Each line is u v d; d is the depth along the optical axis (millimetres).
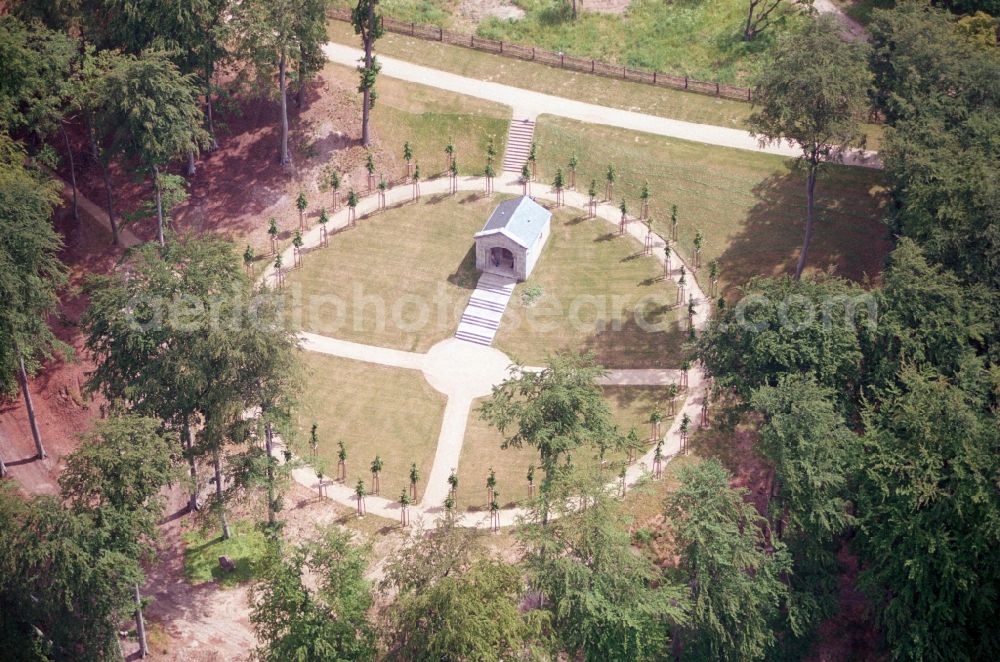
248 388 94688
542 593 91562
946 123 114562
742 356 99125
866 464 92750
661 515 102500
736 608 87750
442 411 111500
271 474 95375
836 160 120750
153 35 123000
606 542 87250
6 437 111500
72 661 89562
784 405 92938
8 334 99500
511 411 93875
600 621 86812
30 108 118438
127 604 86250
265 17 124500
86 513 83875
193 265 97688
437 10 159250
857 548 97875
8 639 87938
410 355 116812
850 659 97562
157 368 94000
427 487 105125
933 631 89438
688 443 108000
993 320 98750
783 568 91375
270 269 124875
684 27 153000
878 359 100125
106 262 125500
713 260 125125
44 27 119812
